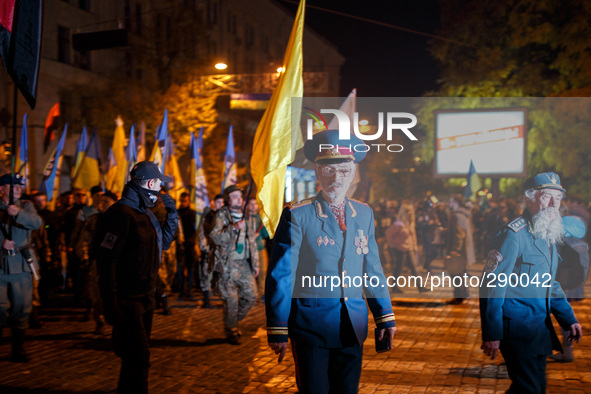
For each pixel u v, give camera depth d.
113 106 27.52
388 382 5.54
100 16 34.28
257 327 8.28
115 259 4.50
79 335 7.80
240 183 26.97
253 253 7.39
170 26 28.19
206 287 10.10
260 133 4.18
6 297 6.23
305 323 3.25
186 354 6.71
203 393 5.28
